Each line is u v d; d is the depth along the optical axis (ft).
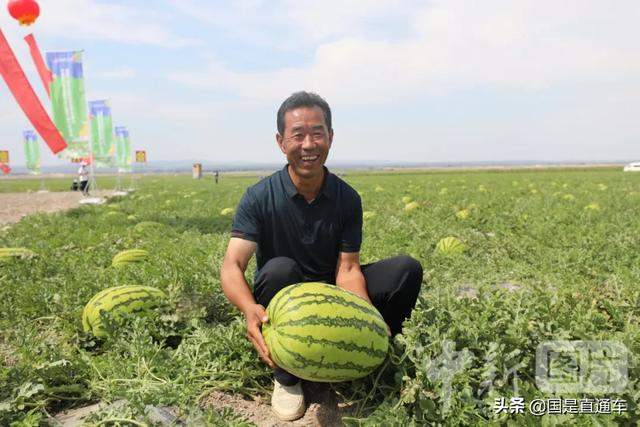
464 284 18.86
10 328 14.62
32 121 46.19
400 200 50.88
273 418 9.66
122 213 45.83
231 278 10.17
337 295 8.93
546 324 10.38
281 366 8.88
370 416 8.52
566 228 28.48
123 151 96.07
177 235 32.27
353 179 127.34
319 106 9.82
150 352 10.89
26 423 8.77
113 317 12.75
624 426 8.04
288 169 10.57
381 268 10.79
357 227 11.04
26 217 44.55
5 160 112.88
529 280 18.21
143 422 8.54
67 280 17.88
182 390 9.33
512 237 25.75
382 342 9.02
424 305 10.43
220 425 8.43
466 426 8.45
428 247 23.29
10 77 44.32
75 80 54.85
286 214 10.48
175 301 13.75
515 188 72.74
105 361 11.43
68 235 32.55
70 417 9.66
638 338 10.50
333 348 8.50
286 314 8.70
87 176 85.56
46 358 11.19
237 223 10.65
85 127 55.67
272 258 11.03
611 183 85.05
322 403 10.07
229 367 10.77
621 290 15.06
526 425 7.86
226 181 148.05
